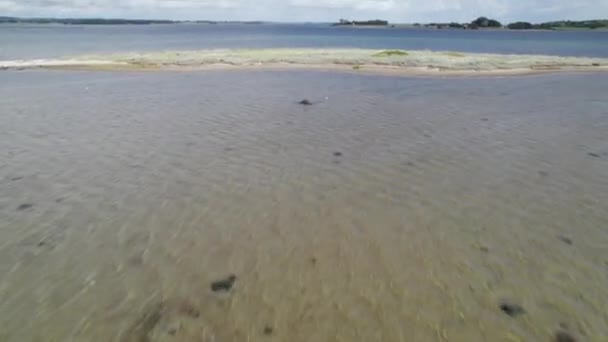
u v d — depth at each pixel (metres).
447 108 16.62
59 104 16.91
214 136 12.30
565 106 17.09
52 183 8.70
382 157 10.52
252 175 9.27
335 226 7.04
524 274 5.71
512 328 4.72
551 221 7.20
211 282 5.55
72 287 5.42
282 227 7.00
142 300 5.19
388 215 7.43
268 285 5.49
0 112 15.27
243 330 4.68
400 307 5.08
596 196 8.17
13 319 4.83
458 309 5.04
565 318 4.87
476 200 8.03
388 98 18.91
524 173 9.42
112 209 7.58
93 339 4.54
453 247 6.40
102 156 10.42
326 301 5.19
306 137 12.26
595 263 5.95
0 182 8.69
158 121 14.09
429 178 9.13
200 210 7.58
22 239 6.54
